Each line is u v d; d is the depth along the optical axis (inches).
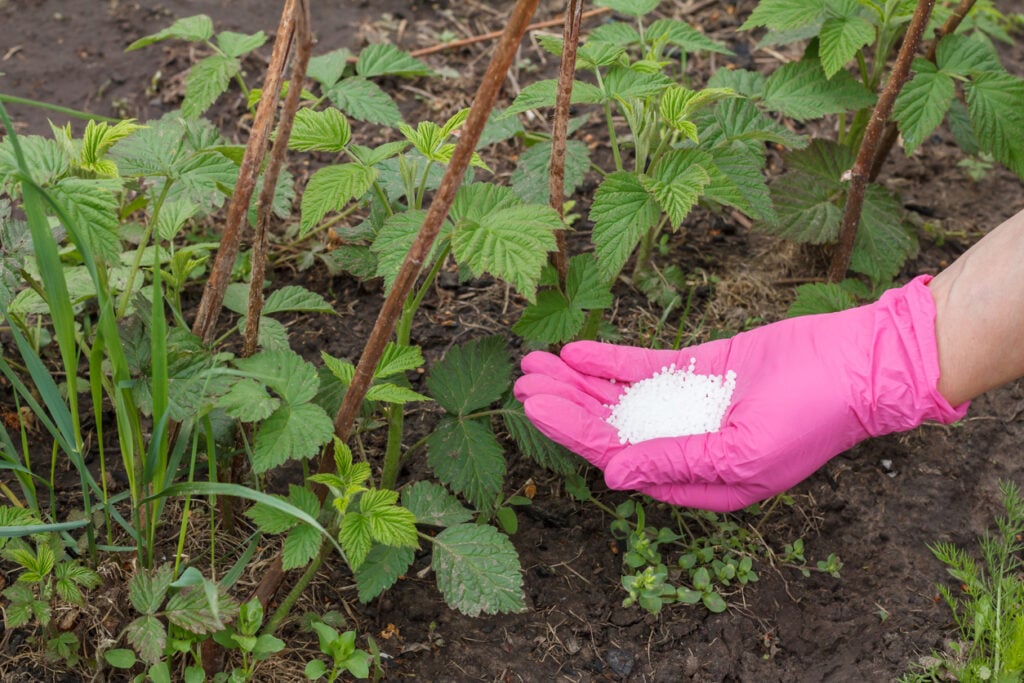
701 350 35.6
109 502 31.0
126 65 43.9
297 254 39.3
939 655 32.4
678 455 33.0
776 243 40.9
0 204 30.3
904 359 33.0
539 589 33.5
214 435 31.9
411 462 35.2
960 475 35.9
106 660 30.4
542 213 31.0
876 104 37.0
